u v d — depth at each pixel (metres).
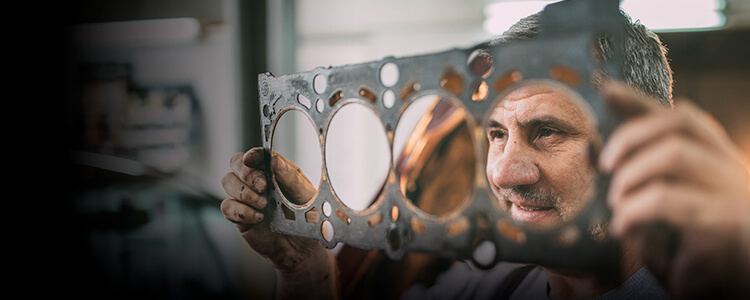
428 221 0.47
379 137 1.93
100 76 1.78
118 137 1.78
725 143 0.36
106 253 1.26
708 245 0.37
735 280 0.37
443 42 1.78
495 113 0.63
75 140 1.65
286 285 0.72
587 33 0.37
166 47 1.80
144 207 1.31
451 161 0.83
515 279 0.75
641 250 0.39
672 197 0.36
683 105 0.37
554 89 0.57
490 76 0.41
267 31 1.69
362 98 0.51
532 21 0.57
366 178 1.93
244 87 1.69
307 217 0.58
